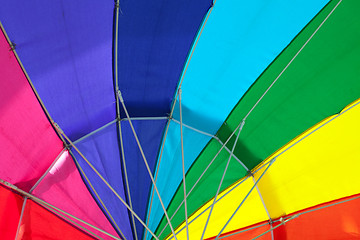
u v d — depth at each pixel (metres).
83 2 0.96
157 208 1.20
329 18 1.08
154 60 1.11
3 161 1.03
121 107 1.15
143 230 1.18
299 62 1.13
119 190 1.17
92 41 1.02
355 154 1.18
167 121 1.20
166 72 1.14
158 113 1.19
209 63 1.15
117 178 1.17
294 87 1.16
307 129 1.19
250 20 1.09
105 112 1.14
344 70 1.12
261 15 1.08
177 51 1.11
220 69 1.16
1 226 1.04
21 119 1.02
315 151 1.20
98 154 1.16
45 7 0.94
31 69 1.00
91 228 1.15
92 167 1.11
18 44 0.96
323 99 1.16
